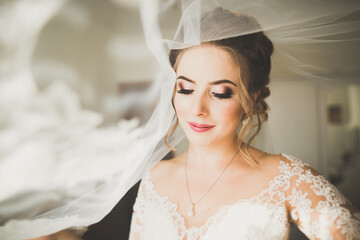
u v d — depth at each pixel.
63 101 0.63
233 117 1.08
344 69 1.59
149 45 0.75
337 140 4.46
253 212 1.05
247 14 0.96
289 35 1.22
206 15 0.94
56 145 0.64
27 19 0.60
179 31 0.82
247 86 1.06
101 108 0.68
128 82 0.73
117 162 0.74
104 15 0.67
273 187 1.10
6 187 0.63
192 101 1.04
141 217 1.28
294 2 0.95
